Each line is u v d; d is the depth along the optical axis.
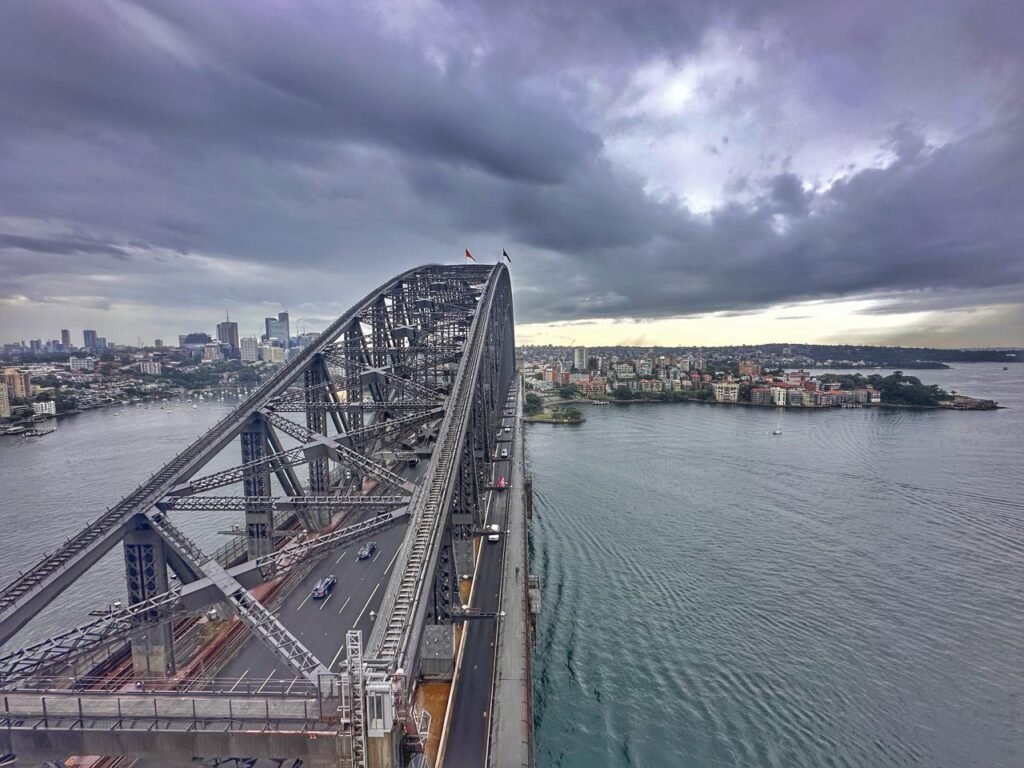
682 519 108.06
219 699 28.23
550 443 192.00
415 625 31.42
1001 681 57.75
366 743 25.09
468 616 45.31
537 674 59.44
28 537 92.75
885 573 83.62
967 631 67.31
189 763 29.44
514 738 36.50
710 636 66.50
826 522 106.19
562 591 77.94
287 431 59.75
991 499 120.00
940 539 97.19
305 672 30.02
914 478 137.75
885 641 65.19
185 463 50.72
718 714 53.47
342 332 81.81
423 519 44.19
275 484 131.50
